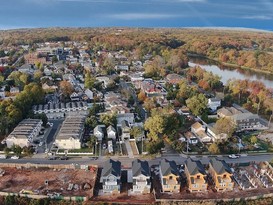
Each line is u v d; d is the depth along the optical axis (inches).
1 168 3818.9
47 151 4237.2
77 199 3216.0
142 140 4525.1
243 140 4628.4
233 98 6515.8
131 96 6328.7
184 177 3654.0
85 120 4977.9
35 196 3248.0
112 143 4485.7
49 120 5339.6
